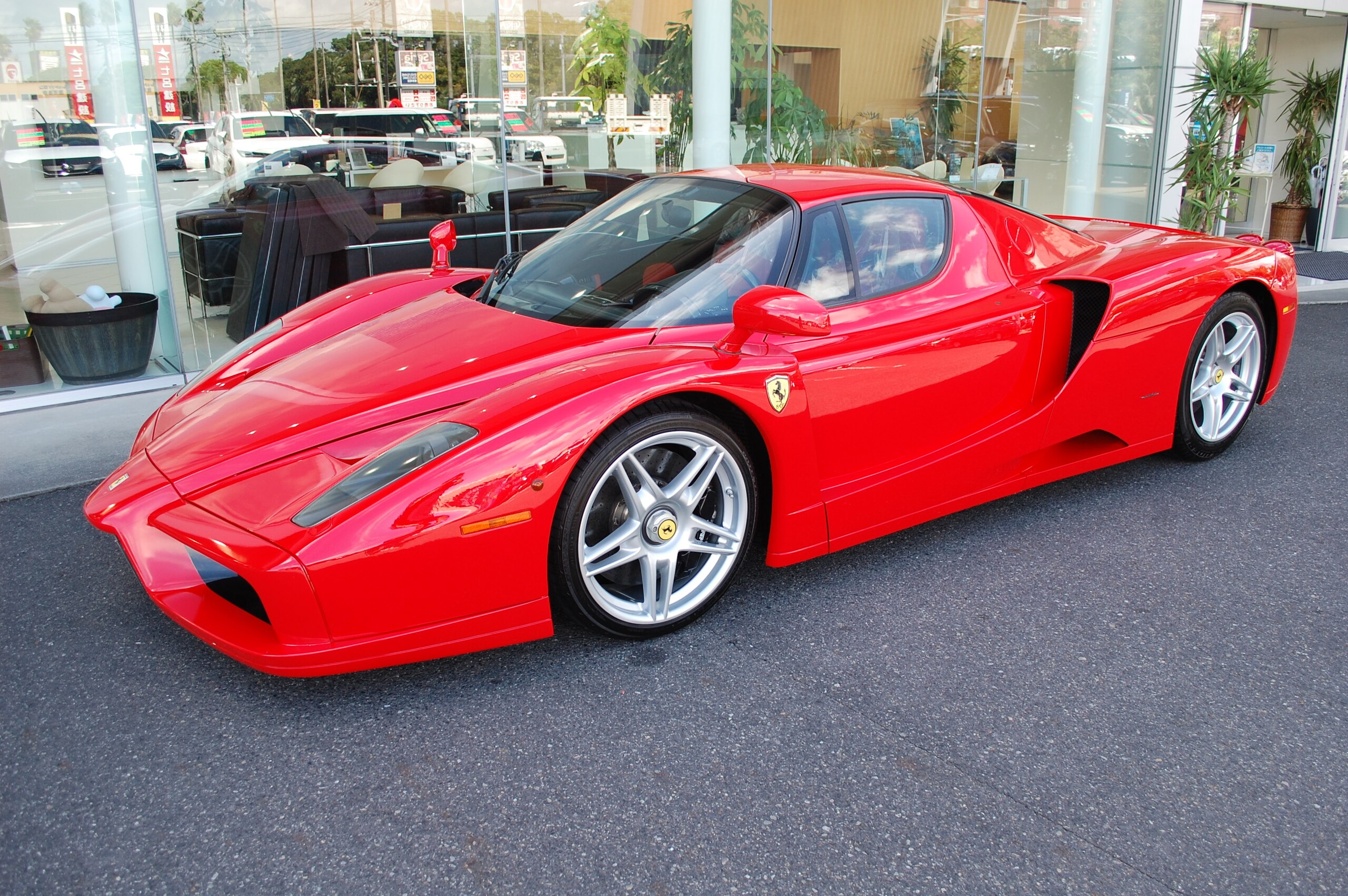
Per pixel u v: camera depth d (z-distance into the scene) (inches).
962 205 124.9
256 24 208.1
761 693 90.6
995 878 68.4
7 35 186.4
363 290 133.4
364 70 221.9
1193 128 322.3
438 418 90.1
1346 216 386.0
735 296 106.0
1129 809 75.6
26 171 191.3
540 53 245.3
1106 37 313.9
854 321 108.5
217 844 71.5
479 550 84.3
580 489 88.6
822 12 279.0
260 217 215.0
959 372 115.0
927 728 85.5
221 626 86.6
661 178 132.0
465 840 71.9
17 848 71.0
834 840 71.9
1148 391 135.1
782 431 99.5
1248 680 93.1
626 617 97.0
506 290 118.3
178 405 110.3
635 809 75.2
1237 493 138.9
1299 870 69.6
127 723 86.2
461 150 239.3
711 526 100.4
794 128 285.6
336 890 67.1
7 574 115.0
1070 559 118.5
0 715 87.4
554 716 87.0
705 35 257.9
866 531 111.5
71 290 199.5
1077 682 92.7
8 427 171.0
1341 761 81.4
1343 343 234.5
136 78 198.2
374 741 83.6
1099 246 139.9
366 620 82.4
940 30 298.4
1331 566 116.5
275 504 84.2
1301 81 386.6
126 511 89.9
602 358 95.0
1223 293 139.3
